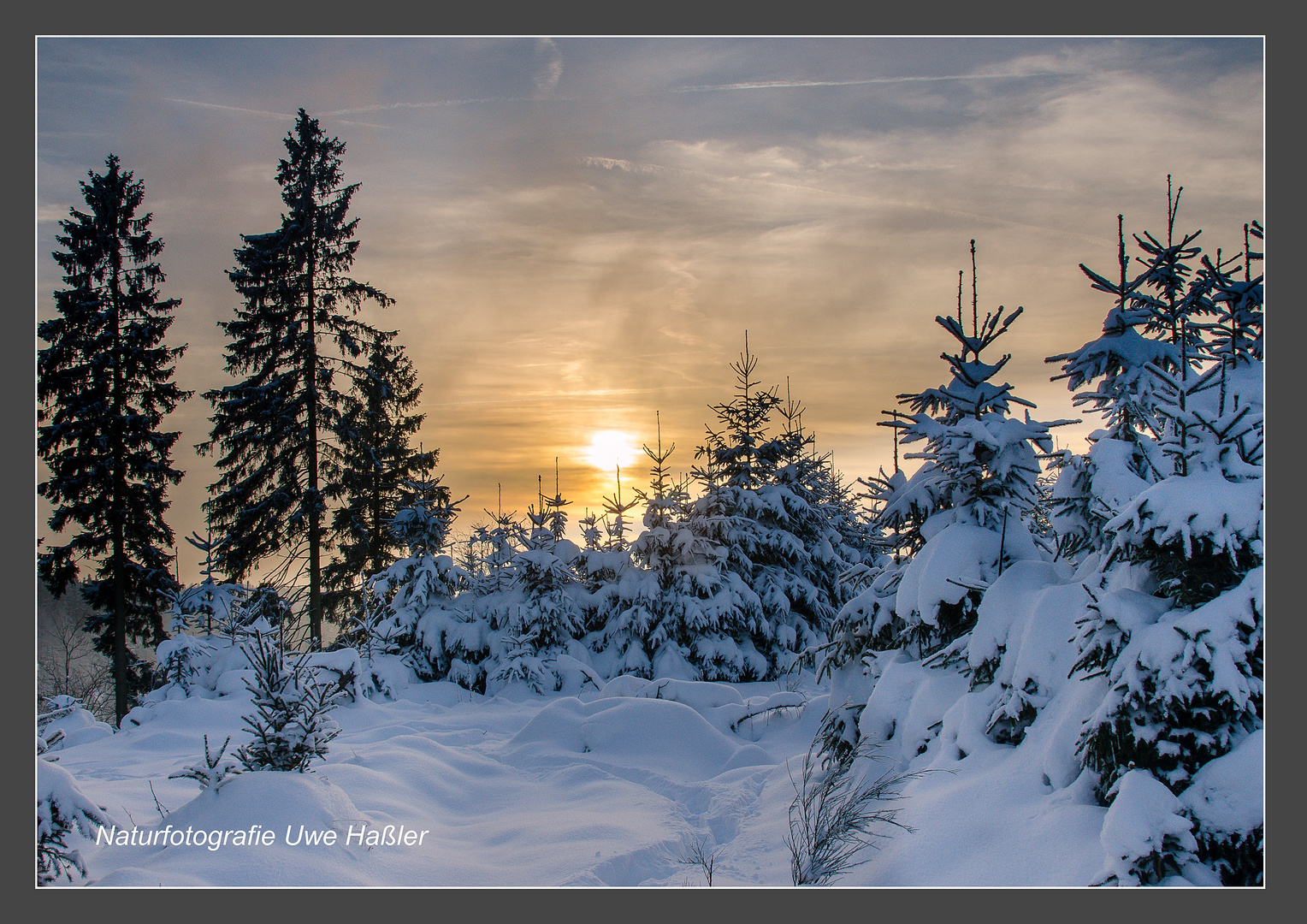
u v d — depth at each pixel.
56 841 5.20
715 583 19.27
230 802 6.03
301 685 7.74
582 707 11.09
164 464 21.88
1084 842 4.50
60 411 21.23
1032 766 5.43
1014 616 6.37
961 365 7.85
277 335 22.83
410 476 26.78
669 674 18.30
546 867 6.12
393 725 12.28
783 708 11.30
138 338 21.69
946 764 6.16
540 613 18.91
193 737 11.91
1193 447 5.02
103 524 21.61
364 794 7.44
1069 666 5.64
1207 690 4.22
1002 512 7.64
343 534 25.30
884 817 5.89
